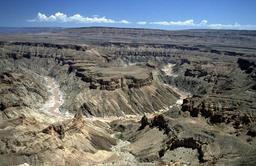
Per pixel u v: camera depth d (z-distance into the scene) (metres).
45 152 140.12
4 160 133.50
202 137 143.88
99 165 141.25
